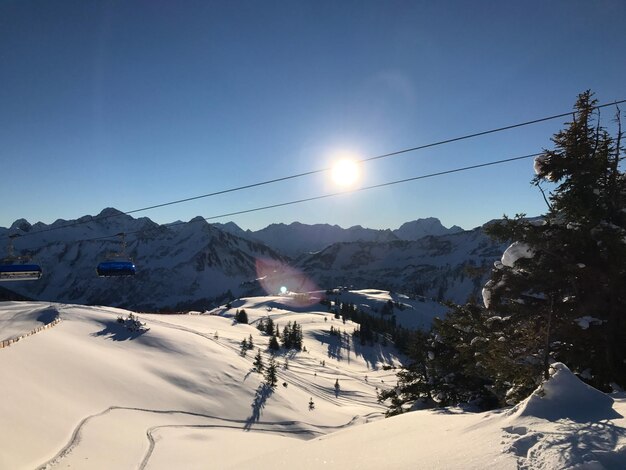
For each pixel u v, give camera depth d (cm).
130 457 3106
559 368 739
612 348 1057
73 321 9156
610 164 1117
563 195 1148
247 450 3900
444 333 1712
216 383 7181
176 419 5059
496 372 1224
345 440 973
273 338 15662
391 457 686
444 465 546
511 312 1239
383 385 13975
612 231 1044
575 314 1105
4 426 2792
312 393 9919
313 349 19125
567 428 557
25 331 8275
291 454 960
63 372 5022
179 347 8631
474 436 650
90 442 3133
